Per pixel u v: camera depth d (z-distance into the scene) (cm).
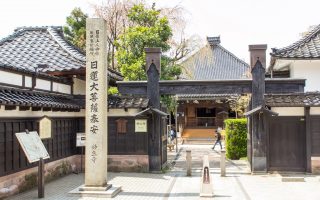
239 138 2248
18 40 1875
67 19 3250
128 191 1283
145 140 1727
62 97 1602
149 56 1761
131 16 2397
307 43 1983
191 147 3238
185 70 2883
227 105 4162
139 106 1695
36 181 1327
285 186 1377
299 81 1680
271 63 2033
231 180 1513
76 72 1634
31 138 1142
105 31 1281
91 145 1227
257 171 1655
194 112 4397
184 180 1513
